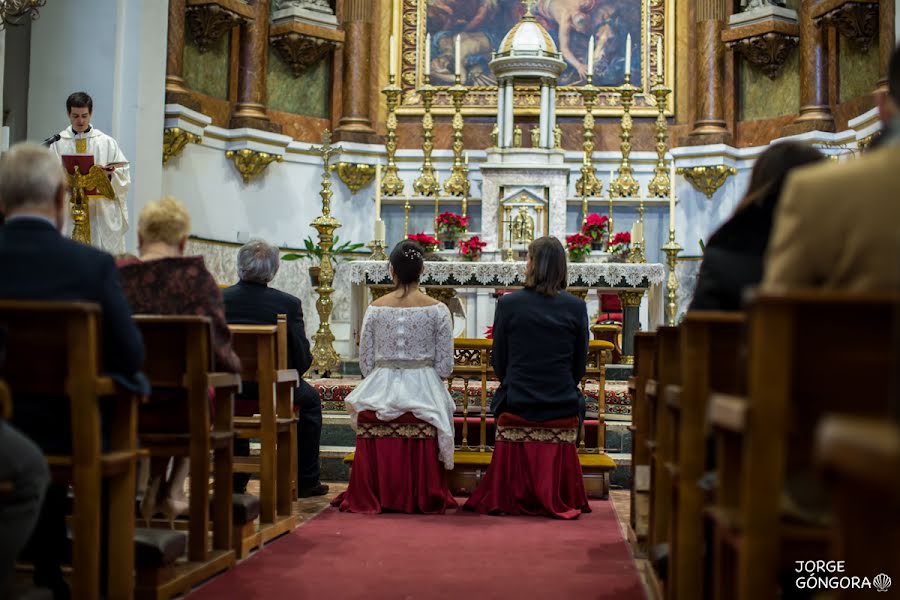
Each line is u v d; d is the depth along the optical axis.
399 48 13.50
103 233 8.72
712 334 3.06
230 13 11.85
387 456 5.97
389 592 3.86
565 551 4.79
